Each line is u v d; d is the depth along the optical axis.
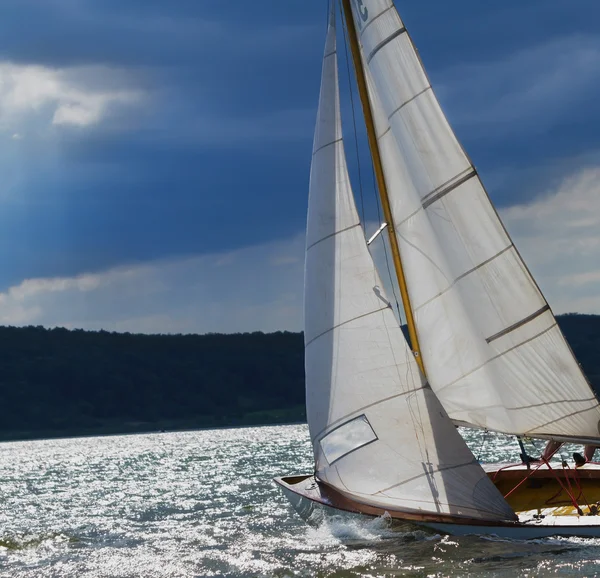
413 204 16.73
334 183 16.55
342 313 16.03
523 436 16.20
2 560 19.05
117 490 40.22
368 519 15.58
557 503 15.88
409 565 14.02
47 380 161.12
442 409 14.91
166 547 19.55
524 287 15.98
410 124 16.48
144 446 102.44
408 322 17.03
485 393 16.39
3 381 158.25
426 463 14.92
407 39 16.39
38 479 53.19
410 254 16.84
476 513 14.53
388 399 15.35
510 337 16.03
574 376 15.88
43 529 25.00
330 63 16.92
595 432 15.88
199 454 73.75
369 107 17.09
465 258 16.27
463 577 13.05
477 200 16.16
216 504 29.48
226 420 162.62
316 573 14.48
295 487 17.16
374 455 15.35
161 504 31.19
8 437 148.50
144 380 167.75
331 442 15.90
